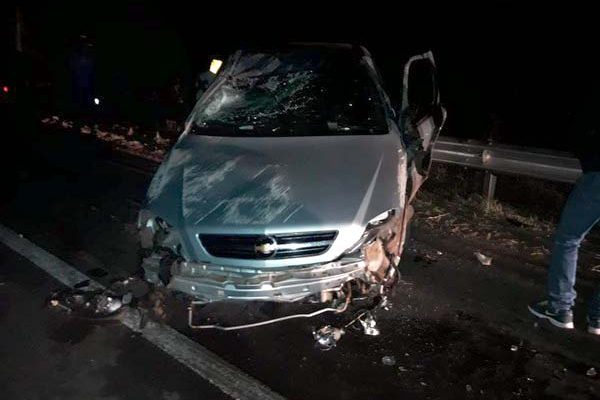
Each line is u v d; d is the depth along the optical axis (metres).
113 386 3.31
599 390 3.23
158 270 3.54
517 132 8.16
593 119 3.41
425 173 4.78
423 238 5.30
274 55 5.17
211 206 3.53
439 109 5.17
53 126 10.34
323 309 3.68
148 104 10.27
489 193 5.98
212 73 5.30
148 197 3.82
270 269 3.31
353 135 4.27
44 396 3.24
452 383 3.31
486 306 4.12
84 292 4.31
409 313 4.04
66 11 13.47
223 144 4.24
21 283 4.56
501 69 10.03
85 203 6.42
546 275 4.56
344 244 3.34
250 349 3.65
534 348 3.63
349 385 3.30
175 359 3.55
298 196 3.52
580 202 3.54
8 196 6.73
